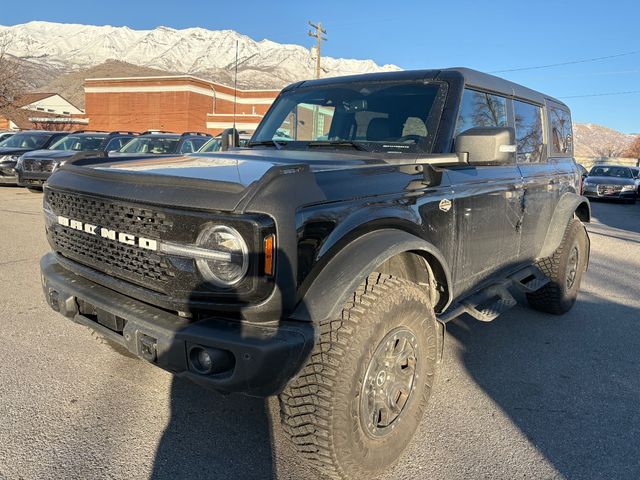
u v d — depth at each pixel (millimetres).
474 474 2730
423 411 2904
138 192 2389
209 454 2814
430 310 2814
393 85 3768
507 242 4051
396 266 2973
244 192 2168
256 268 2129
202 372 2213
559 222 4887
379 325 2434
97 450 2795
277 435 3014
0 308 4801
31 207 11016
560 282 5109
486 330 4879
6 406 3162
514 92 4336
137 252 2428
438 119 3465
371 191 2635
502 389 3693
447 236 3201
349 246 2457
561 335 4836
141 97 49500
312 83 4258
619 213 16984
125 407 3227
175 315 2385
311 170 2508
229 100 53812
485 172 3688
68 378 3547
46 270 2988
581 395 3646
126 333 2395
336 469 2414
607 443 3055
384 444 2625
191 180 2299
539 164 4742
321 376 2312
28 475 2566
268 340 2135
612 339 4777
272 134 4164
